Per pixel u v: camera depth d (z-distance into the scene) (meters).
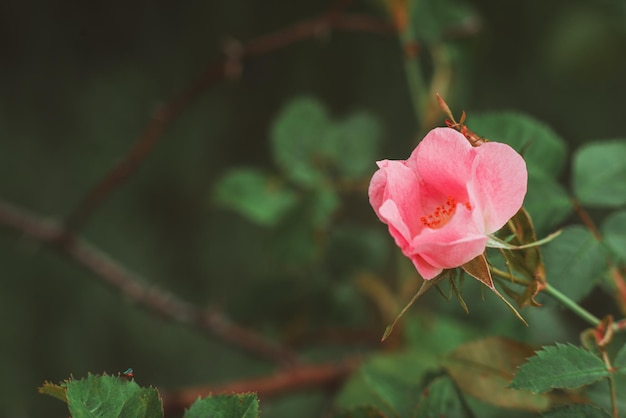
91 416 0.56
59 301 1.29
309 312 0.86
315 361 1.06
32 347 1.26
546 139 0.67
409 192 0.58
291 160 0.85
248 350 0.83
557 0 1.30
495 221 0.58
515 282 0.60
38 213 1.30
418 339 0.76
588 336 0.61
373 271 0.85
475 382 0.64
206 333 0.84
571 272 0.64
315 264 0.85
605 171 0.67
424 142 0.58
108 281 0.87
